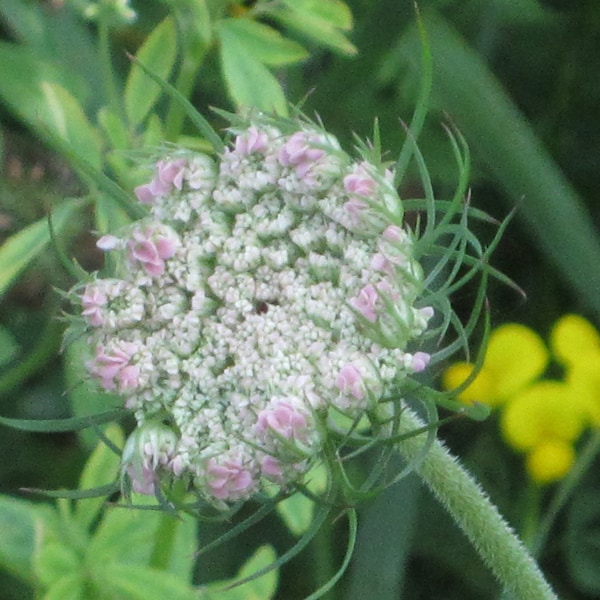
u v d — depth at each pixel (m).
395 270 0.32
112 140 0.36
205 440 0.32
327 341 0.32
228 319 0.32
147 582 0.34
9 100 0.36
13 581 0.39
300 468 0.31
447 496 0.34
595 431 0.42
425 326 0.32
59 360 0.42
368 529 0.41
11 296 0.40
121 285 0.32
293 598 0.42
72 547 0.34
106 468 0.35
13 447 0.41
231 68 0.36
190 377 0.32
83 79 0.38
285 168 0.32
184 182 0.32
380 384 0.31
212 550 0.42
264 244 0.32
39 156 0.39
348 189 0.32
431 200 0.32
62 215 0.36
